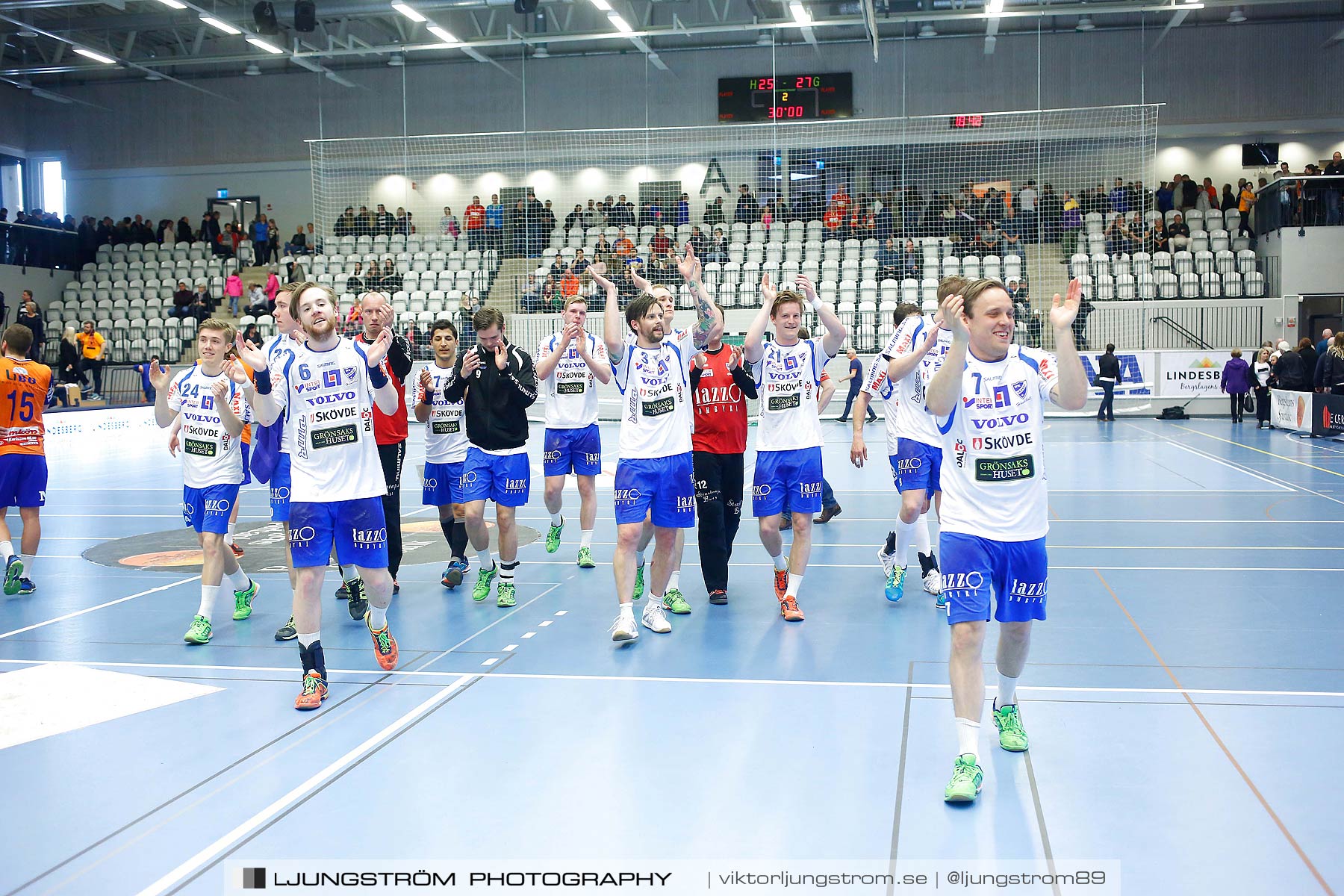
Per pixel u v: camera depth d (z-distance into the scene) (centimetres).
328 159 2880
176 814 328
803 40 2644
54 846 306
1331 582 642
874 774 351
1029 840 300
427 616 599
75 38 2428
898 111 2630
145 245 2828
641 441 536
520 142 2781
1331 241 2188
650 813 322
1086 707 417
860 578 690
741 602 627
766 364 582
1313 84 2508
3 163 3020
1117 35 2550
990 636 524
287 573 741
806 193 2664
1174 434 1788
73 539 901
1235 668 465
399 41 2697
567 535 898
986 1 2280
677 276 2423
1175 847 294
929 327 596
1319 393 1658
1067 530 854
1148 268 2317
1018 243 2400
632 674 475
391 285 2498
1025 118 2567
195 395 557
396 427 648
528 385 612
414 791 342
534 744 386
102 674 488
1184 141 2588
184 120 2969
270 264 2814
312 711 430
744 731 396
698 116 2709
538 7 2311
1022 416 346
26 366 675
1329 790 331
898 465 617
